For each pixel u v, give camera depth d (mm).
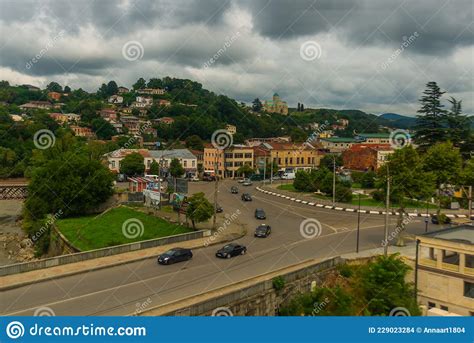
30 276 31250
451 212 63125
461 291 30547
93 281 31031
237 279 31688
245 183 95562
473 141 81562
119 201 67438
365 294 28547
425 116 84188
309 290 32719
